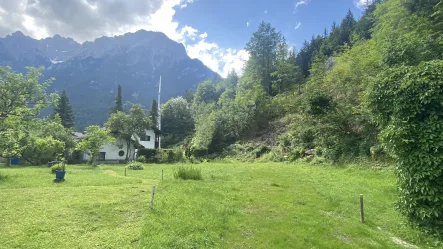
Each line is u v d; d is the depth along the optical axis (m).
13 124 18.00
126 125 39.12
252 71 50.97
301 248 5.66
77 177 16.41
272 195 10.80
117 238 5.77
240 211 8.22
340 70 28.33
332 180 14.51
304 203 9.59
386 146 7.67
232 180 14.77
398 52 15.44
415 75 6.87
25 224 6.46
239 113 39.03
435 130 6.38
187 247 5.38
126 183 13.73
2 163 30.47
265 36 49.44
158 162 35.47
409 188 6.80
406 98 6.89
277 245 5.77
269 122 38.62
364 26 55.16
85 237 5.80
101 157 39.66
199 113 58.59
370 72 22.72
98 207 8.13
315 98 23.34
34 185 12.56
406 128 6.78
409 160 6.71
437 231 6.20
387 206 9.06
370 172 16.33
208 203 8.81
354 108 20.83
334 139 22.64
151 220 6.89
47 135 34.22
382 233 6.75
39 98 18.58
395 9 25.33
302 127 27.66
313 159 23.45
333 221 7.44
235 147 36.06
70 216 7.20
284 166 22.91
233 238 6.10
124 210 7.88
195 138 42.31
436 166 6.21
